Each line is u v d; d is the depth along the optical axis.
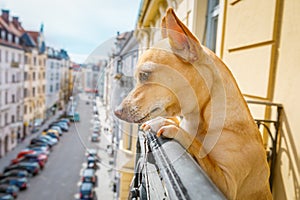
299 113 1.15
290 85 1.23
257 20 1.57
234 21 1.92
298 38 1.19
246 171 0.90
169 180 0.63
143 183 0.89
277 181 1.27
